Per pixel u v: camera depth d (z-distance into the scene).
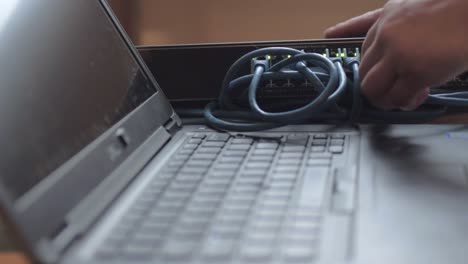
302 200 0.38
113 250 0.31
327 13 1.26
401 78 0.51
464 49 0.47
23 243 0.29
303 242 0.31
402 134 0.55
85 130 0.43
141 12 1.33
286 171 0.44
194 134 0.58
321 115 0.60
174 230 0.33
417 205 0.36
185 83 0.68
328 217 0.34
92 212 0.36
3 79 0.37
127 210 0.37
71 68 0.46
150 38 1.34
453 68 0.48
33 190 0.33
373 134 0.55
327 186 0.40
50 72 0.43
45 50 0.44
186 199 0.39
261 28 1.29
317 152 0.50
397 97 0.52
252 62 0.66
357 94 0.59
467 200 0.37
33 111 0.38
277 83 0.65
